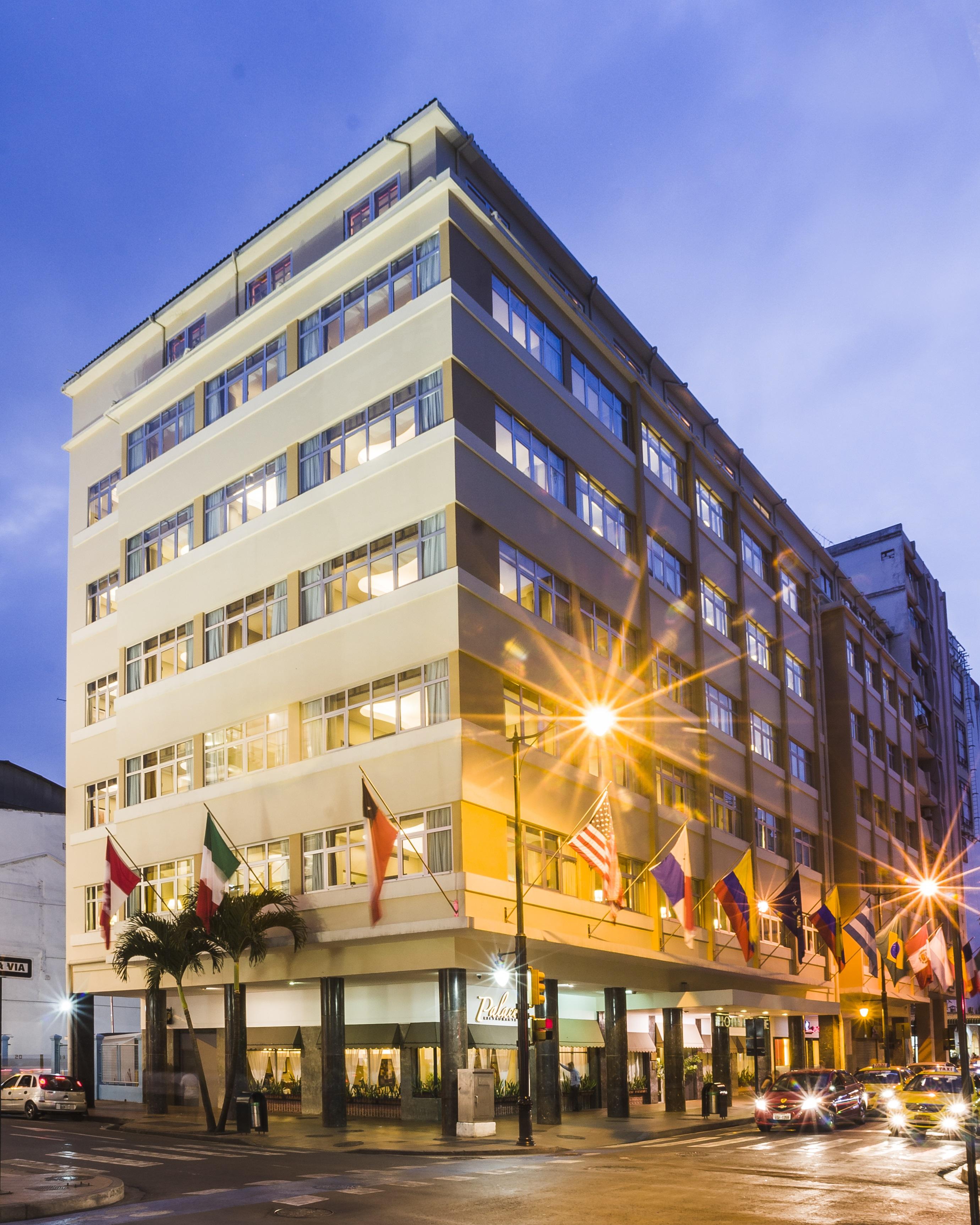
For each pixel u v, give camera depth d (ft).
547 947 108.17
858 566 282.97
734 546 173.27
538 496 118.62
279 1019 126.21
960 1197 60.03
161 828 128.47
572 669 120.98
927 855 269.23
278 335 127.13
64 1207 54.08
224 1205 55.83
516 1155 83.71
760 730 175.32
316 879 111.24
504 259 120.47
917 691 271.28
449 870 99.81
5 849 195.11
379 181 121.80
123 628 139.85
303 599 117.70
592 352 138.72
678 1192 61.05
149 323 146.30
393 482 110.63
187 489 134.21
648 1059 149.48
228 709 122.83
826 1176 68.95
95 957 136.67
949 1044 258.98
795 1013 174.70
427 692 104.63
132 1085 142.51
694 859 144.05
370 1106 119.55
